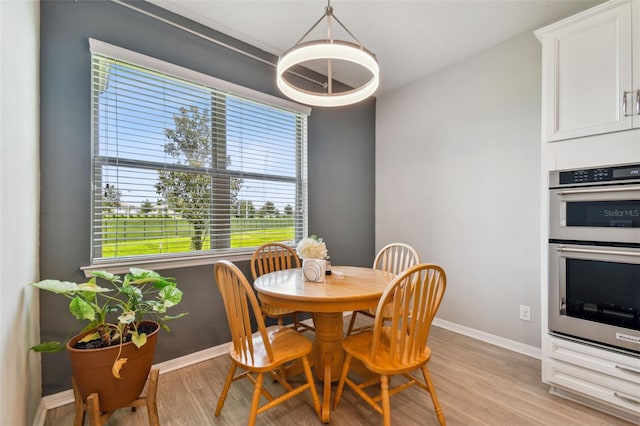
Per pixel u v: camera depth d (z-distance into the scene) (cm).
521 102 233
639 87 145
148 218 196
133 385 132
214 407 162
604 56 155
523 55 231
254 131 251
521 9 204
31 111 139
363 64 153
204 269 218
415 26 223
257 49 250
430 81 297
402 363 134
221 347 224
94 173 176
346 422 149
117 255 184
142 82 193
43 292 158
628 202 148
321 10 206
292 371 185
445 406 161
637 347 143
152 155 197
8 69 105
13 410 108
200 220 219
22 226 122
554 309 170
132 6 187
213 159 226
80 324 169
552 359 171
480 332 255
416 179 310
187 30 209
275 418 152
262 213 257
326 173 306
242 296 134
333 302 147
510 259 238
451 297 277
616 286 150
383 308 131
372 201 351
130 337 138
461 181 271
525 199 230
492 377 191
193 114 216
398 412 156
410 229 315
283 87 180
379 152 350
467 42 244
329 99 196
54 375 161
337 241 316
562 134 169
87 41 173
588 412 156
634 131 146
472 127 264
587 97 161
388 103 340
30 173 137
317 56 147
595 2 196
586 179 160
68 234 166
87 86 173
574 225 164
